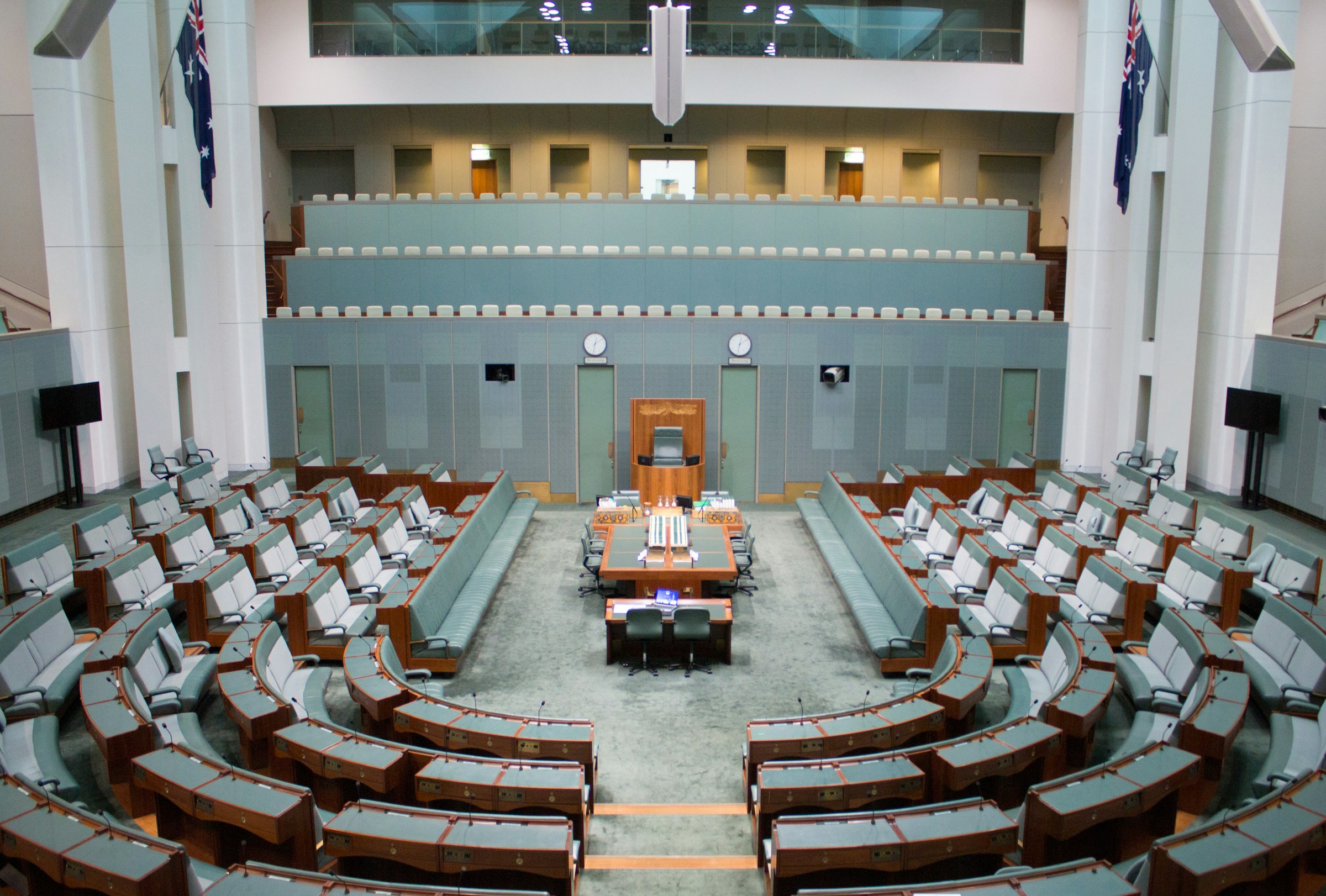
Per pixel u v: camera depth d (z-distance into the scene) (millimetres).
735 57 24203
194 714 9969
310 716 9664
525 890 6707
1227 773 9438
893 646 12188
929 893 5887
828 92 24344
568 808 7801
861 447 20609
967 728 9883
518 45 24234
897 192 27922
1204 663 9938
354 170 28141
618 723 10969
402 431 20547
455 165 27656
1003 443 21031
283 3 24016
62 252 18250
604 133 27391
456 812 7867
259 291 20500
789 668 12430
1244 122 18375
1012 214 22594
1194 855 6090
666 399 18797
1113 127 20391
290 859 7211
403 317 20234
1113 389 20438
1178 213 18609
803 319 20094
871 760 8258
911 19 24484
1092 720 8938
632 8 24125
